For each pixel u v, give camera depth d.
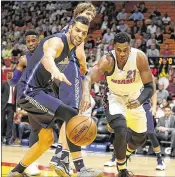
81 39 3.86
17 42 16.34
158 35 14.07
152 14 15.09
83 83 4.18
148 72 4.43
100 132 9.39
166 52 13.65
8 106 10.03
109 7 16.36
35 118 4.02
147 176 5.68
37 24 17.20
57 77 3.42
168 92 10.36
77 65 4.93
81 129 3.61
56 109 3.78
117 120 4.43
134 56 4.40
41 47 3.97
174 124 8.66
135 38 14.33
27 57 5.20
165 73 10.60
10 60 14.55
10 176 4.32
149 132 6.41
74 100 4.80
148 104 6.36
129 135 5.16
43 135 4.14
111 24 15.60
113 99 4.67
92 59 12.86
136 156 8.35
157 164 6.56
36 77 3.96
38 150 4.24
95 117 9.41
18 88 4.05
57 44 3.71
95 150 9.40
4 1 18.23
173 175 5.87
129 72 4.46
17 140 10.29
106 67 4.39
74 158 4.21
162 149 8.68
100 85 9.86
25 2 18.00
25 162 4.30
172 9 15.73
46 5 17.69
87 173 4.12
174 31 14.35
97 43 14.51
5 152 8.37
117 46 4.26
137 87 4.64
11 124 10.13
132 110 4.86
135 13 15.58
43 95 3.89
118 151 4.46
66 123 3.76
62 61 3.99
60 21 16.88
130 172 5.65
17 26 17.50
